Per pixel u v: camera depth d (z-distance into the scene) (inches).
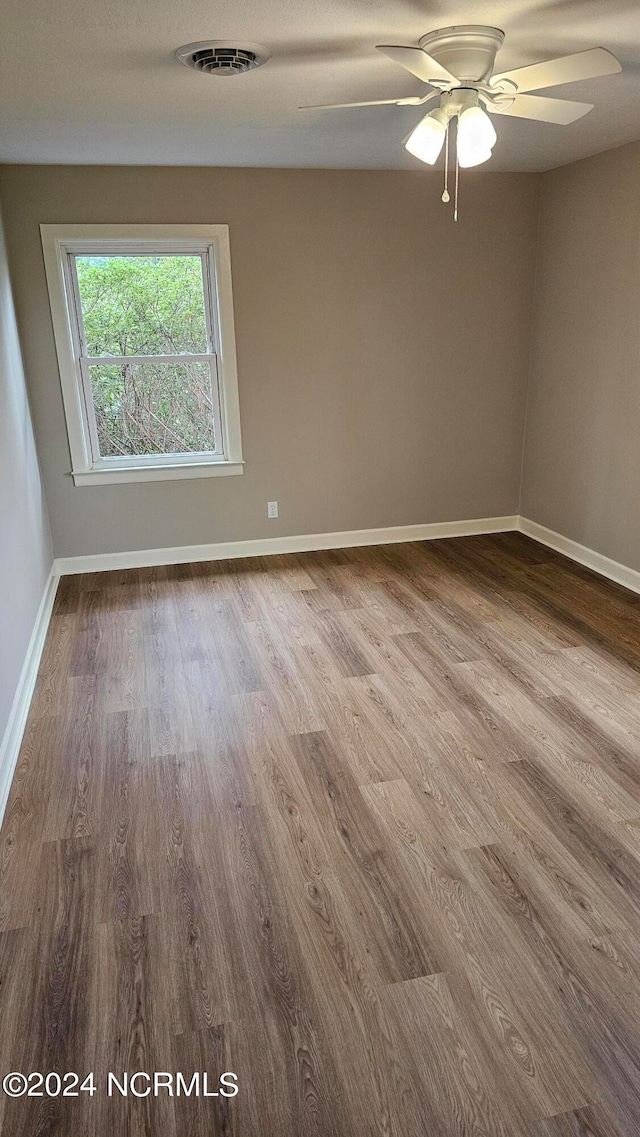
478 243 187.9
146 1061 65.2
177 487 186.7
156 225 166.9
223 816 96.0
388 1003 69.8
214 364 182.2
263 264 175.8
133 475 182.2
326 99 115.0
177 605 165.2
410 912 80.2
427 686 128.0
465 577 179.9
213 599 168.4
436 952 75.2
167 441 185.8
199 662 138.3
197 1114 60.9
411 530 207.9
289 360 184.2
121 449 183.6
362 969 73.4
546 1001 69.7
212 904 81.7
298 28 86.5
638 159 152.3
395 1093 61.9
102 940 77.4
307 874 85.9
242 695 126.0
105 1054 65.9
